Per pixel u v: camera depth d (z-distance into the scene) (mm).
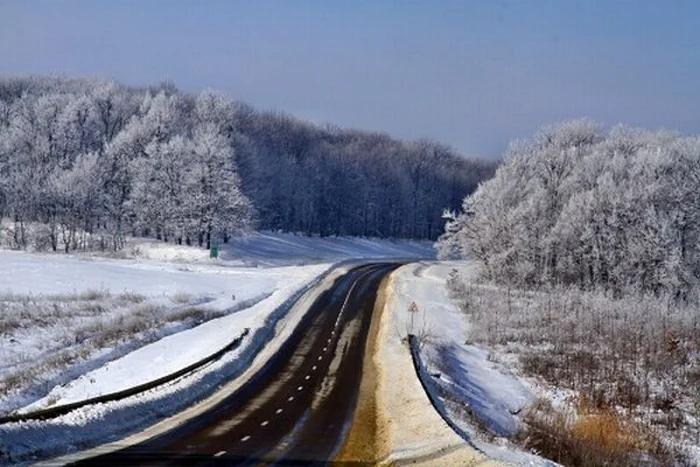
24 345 35375
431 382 30156
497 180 82625
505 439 24312
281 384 29000
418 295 62938
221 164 92562
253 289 61500
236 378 29766
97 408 19516
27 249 92812
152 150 96688
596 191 77062
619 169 81500
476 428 23391
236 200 91375
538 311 57938
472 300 62156
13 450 14820
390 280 71312
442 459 16875
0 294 48812
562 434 27734
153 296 53188
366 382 30219
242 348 35406
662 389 40312
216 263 81562
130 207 96312
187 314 46531
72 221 95062
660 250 70188
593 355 46531
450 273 78625
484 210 80625
